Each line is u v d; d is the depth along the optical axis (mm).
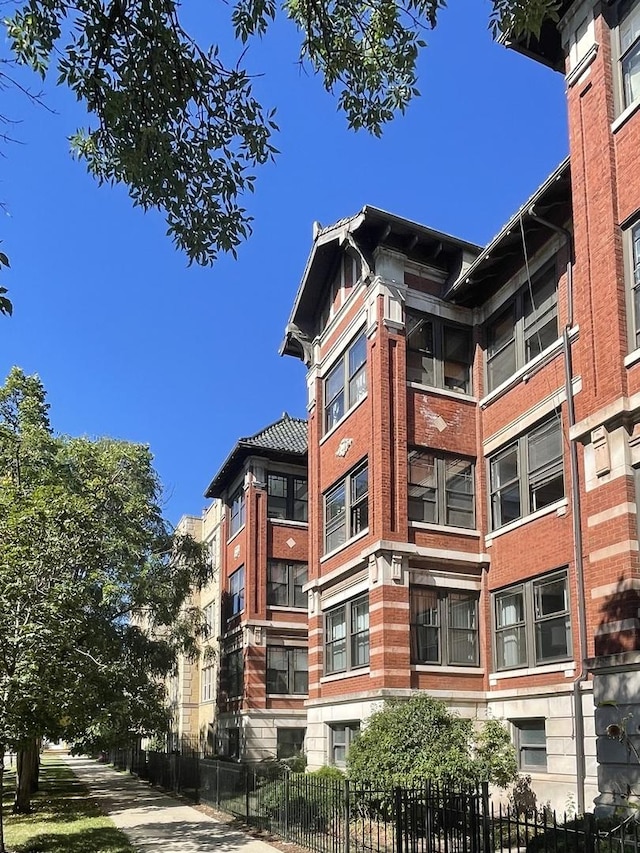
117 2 7516
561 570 15602
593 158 13234
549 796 14695
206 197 8531
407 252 19656
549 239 16828
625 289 12273
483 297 19641
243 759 29000
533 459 17125
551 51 15062
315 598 21656
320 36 8750
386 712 14883
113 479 24859
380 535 17578
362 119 9188
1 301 6086
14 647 11234
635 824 7148
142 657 26609
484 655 17734
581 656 14312
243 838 15211
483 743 15406
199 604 41219
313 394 23219
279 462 32781
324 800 12906
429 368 19406
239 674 31469
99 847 14414
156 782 30359
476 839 8773
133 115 8055
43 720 11922
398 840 9680
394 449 18219
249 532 31453
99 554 17562
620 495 11602
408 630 17281
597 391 12430
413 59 8742
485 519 18656
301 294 23500
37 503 12227
